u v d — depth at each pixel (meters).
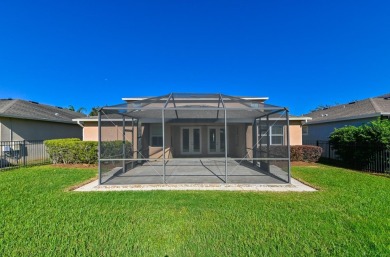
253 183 8.09
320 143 16.81
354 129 11.83
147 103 9.55
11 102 17.45
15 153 13.65
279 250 3.41
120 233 4.00
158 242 3.68
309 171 10.57
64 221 4.55
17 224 4.41
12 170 11.16
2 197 6.26
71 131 21.97
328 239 3.75
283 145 14.38
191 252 3.38
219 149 19.67
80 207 5.41
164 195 6.47
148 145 16.77
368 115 13.74
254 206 5.44
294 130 15.86
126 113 11.05
